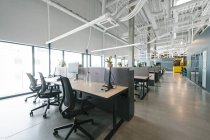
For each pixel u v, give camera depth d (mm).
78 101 1861
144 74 5008
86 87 2523
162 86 6465
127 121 2473
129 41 6078
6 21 3668
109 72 2605
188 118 2586
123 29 8766
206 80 5152
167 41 10914
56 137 1948
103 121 2477
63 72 4473
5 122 2443
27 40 4238
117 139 1887
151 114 2805
